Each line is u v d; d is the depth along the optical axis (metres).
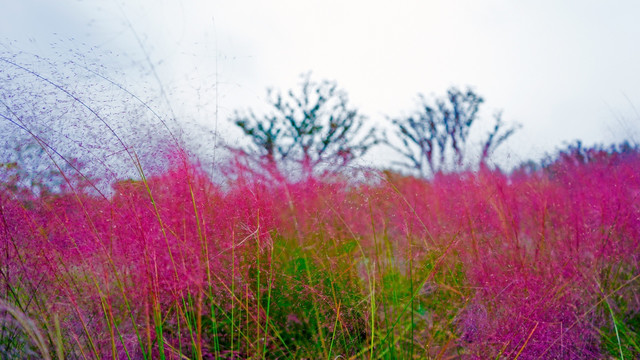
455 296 1.73
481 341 1.48
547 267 1.83
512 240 1.98
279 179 2.16
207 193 1.57
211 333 1.52
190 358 1.36
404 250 1.82
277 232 1.69
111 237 1.33
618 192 2.20
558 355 1.46
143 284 1.28
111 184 1.41
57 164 1.36
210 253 1.41
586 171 2.63
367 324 1.59
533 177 2.79
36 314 1.24
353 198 1.86
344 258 1.78
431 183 2.79
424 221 2.04
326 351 1.44
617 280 1.90
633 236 2.00
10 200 1.30
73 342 1.27
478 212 2.08
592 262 1.93
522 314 1.49
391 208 1.86
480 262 1.76
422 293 1.77
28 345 1.21
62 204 1.35
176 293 1.29
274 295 1.61
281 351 1.55
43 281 1.27
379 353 1.48
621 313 1.79
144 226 1.34
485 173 2.40
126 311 1.34
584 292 1.80
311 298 1.59
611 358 1.51
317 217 1.91
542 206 2.16
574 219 2.11
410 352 1.50
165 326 1.43
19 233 1.28
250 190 1.67
